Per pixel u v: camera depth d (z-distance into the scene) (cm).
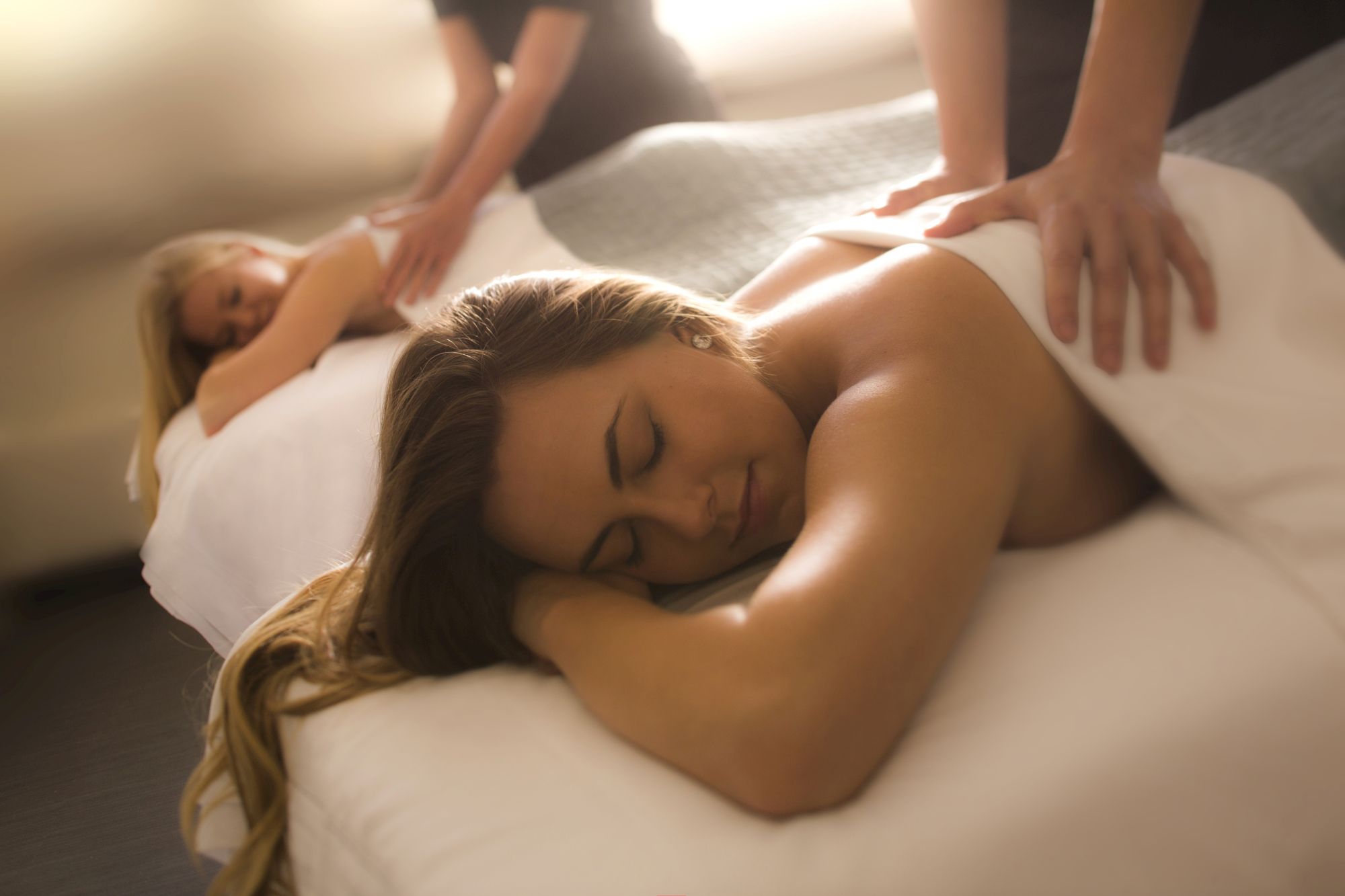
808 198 153
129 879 131
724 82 270
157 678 189
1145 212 84
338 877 69
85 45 224
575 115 205
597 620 72
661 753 64
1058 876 55
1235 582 69
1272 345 80
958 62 129
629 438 74
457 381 78
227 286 172
